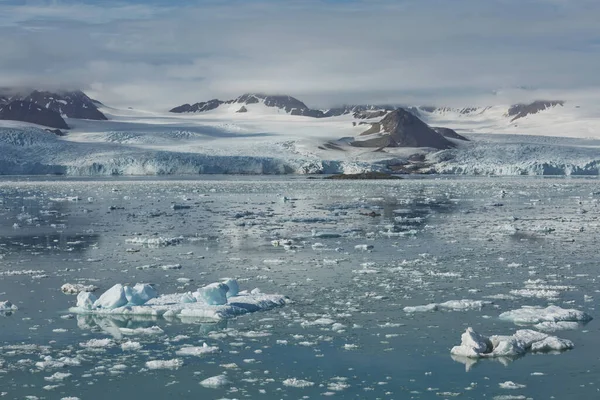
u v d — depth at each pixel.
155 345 19.52
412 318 21.80
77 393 16.17
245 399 15.82
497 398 15.73
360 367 17.70
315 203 64.69
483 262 30.89
